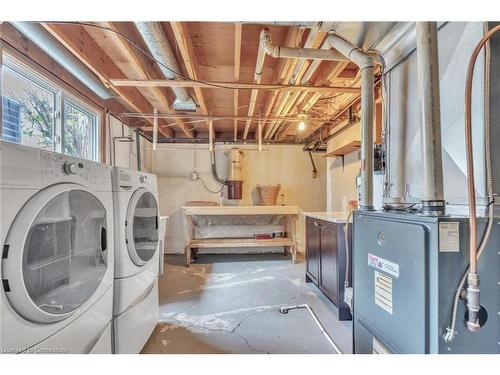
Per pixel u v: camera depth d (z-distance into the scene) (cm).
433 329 86
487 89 93
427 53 97
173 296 300
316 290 316
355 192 401
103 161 338
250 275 376
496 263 87
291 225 486
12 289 96
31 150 107
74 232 130
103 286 151
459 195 105
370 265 123
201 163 532
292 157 548
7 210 96
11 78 207
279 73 257
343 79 276
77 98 283
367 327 125
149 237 215
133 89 325
